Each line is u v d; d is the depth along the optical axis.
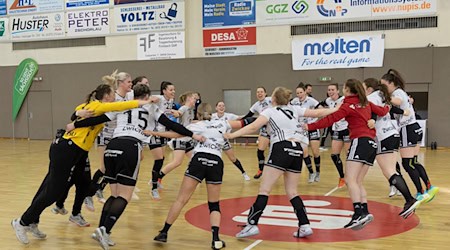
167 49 15.57
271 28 14.44
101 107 4.01
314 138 7.58
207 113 4.24
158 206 5.97
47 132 17.30
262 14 14.48
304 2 13.98
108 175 4.16
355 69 13.59
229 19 14.84
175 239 4.51
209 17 15.07
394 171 5.08
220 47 15.03
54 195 4.17
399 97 5.34
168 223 4.36
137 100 4.08
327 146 13.62
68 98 16.92
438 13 12.80
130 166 4.02
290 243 4.31
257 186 7.32
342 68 13.71
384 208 5.71
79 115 4.02
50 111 17.20
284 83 14.37
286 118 4.29
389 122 5.12
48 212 5.61
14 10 17.41
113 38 16.23
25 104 17.47
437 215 5.33
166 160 10.78
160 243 4.39
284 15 14.25
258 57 14.57
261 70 14.56
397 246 4.19
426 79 12.95
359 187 4.52
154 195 6.40
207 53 15.20
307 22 14.00
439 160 10.27
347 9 13.59
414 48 12.97
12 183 7.79
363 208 4.51
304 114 4.45
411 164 5.52
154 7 15.59
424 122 12.93
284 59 14.30
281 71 14.37
